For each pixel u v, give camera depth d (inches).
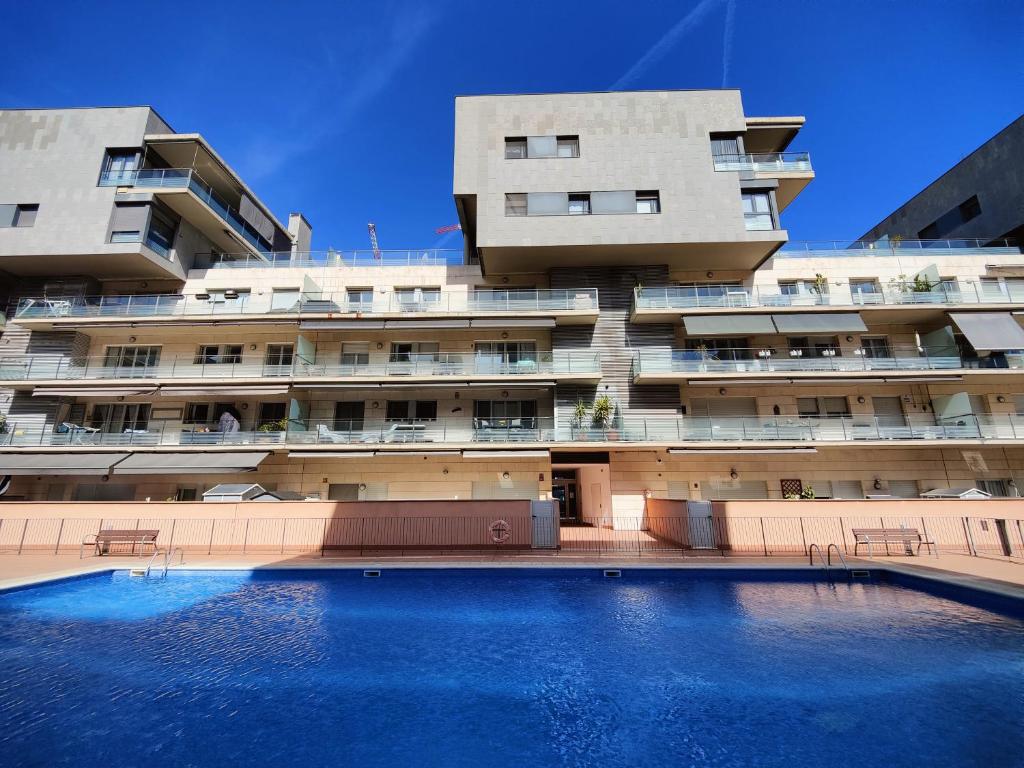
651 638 352.2
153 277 1035.9
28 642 344.8
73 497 942.4
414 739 225.8
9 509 684.1
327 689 276.1
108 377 946.7
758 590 473.1
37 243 937.5
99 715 245.8
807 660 310.7
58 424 936.9
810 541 633.6
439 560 556.4
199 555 598.5
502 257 959.6
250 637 356.2
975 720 237.1
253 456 864.9
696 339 983.6
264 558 575.5
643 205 940.6
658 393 922.1
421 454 875.4
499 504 656.4
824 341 971.3
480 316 938.7
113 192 957.8
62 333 980.6
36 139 985.5
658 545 682.8
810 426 883.4
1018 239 1057.5
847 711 247.8
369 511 657.6
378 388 935.0
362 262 1066.1
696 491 908.6
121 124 991.6
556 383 921.5
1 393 952.3
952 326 973.2
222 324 957.8
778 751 215.0
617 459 926.4
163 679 287.9
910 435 872.3
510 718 244.7
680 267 1005.8
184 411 974.4
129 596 458.9
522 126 970.7
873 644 335.6
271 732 230.8
